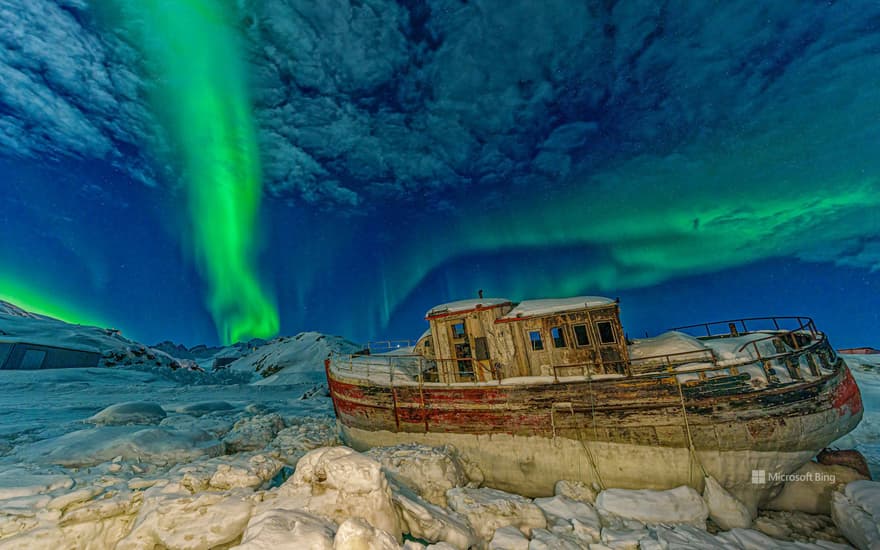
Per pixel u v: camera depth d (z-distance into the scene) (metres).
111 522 6.47
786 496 9.43
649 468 9.68
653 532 7.88
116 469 8.38
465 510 8.02
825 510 9.02
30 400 20.42
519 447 10.67
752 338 11.72
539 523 7.93
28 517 5.86
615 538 7.57
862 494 7.87
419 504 7.23
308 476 6.95
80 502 6.47
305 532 4.96
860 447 13.48
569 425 10.34
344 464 6.62
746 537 7.71
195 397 27.39
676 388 9.73
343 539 4.79
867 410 17.00
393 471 9.37
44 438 11.17
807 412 9.21
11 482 6.76
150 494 6.96
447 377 12.49
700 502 8.78
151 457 9.48
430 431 11.59
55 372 31.20
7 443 10.37
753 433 9.21
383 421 12.26
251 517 6.33
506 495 8.87
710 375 9.68
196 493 7.12
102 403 21.00
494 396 11.00
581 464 10.16
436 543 6.41
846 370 10.16
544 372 11.48
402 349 16.25
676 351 10.98
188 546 5.89
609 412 10.09
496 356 12.07
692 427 9.52
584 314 11.34
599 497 9.25
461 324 13.05
